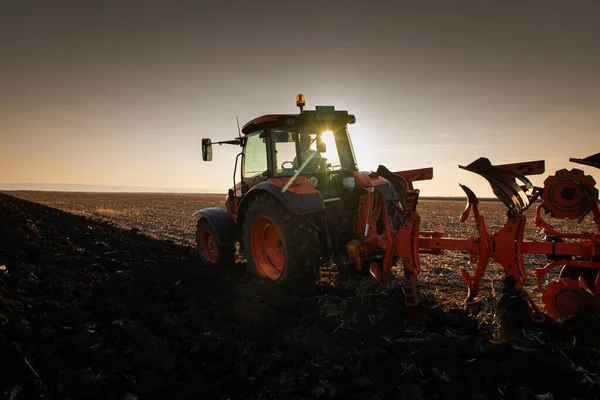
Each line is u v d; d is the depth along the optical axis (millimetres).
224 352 3084
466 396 2549
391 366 2891
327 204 5434
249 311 3967
